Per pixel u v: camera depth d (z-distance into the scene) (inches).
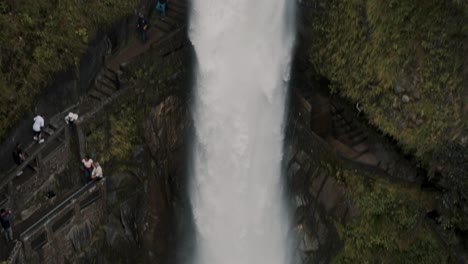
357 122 1604.3
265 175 1680.6
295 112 1625.2
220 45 1579.7
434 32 1402.6
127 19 1611.7
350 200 1555.1
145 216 1643.7
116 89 1572.3
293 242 1692.9
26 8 1448.1
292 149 1653.5
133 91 1558.8
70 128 1473.9
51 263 1441.9
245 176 1669.5
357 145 1600.6
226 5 1540.4
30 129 1460.4
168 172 1664.6
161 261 1726.1
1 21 1413.6
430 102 1434.5
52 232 1422.2
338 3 1496.1
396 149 1515.7
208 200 1707.7
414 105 1450.5
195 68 1624.0
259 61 1583.4
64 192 1492.4
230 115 1626.5
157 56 1594.5
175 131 1649.9
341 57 1523.1
